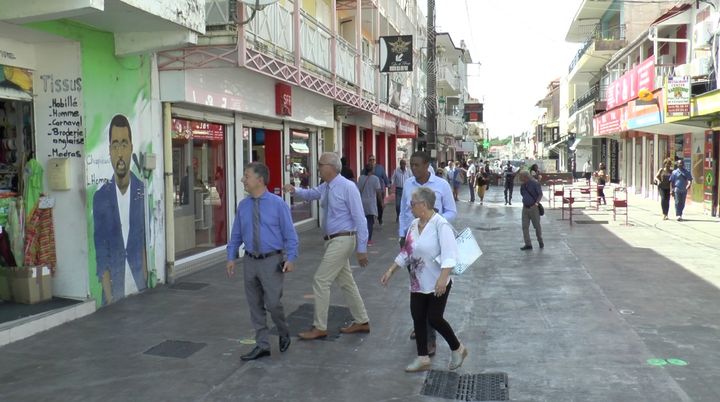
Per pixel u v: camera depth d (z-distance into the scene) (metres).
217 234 10.99
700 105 16.38
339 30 19.55
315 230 15.70
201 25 7.93
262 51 9.52
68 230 7.34
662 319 7.12
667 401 4.77
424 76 34.06
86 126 7.26
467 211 23.02
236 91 10.63
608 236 14.71
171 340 6.36
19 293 7.08
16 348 6.04
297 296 8.44
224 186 11.22
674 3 30.69
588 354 5.91
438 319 5.34
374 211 13.63
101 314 7.30
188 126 9.91
